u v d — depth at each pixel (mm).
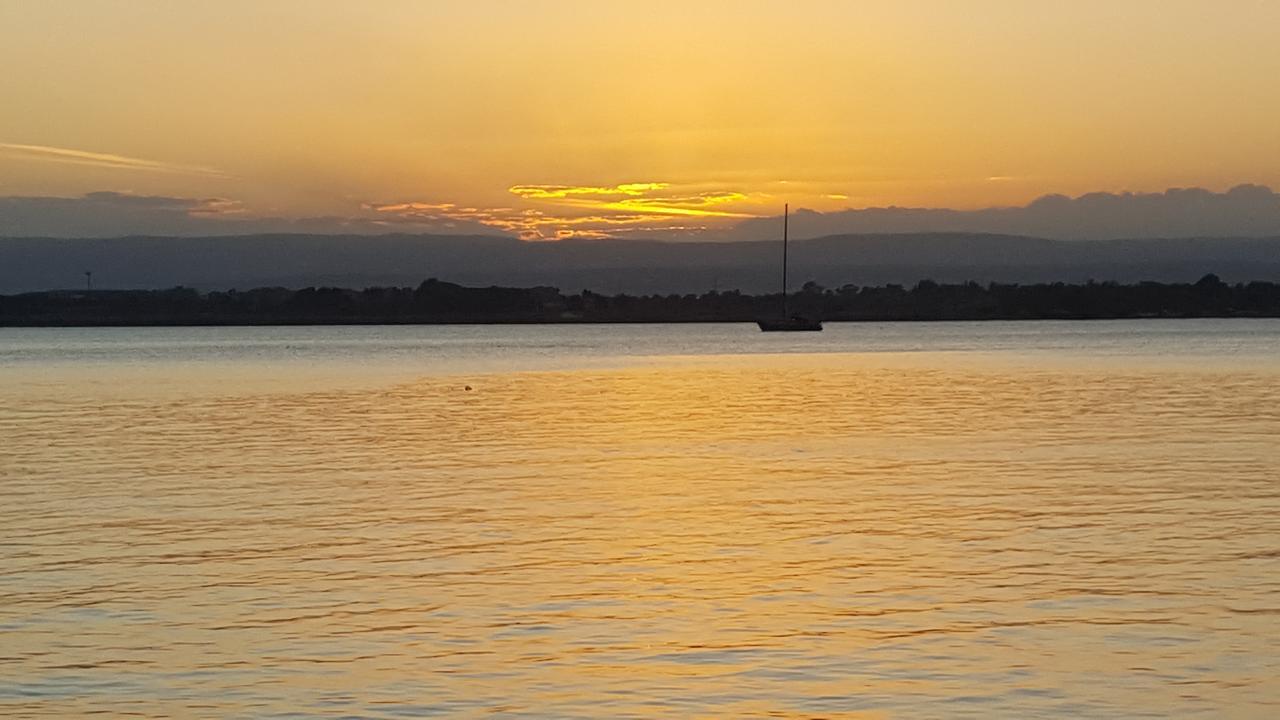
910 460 41562
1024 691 16844
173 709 16500
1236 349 138250
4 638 19688
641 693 16953
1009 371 98562
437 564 24906
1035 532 27703
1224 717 15867
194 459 43406
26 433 53656
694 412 63344
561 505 32344
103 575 24062
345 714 16281
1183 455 41781
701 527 28828
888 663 18094
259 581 23500
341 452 45625
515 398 75062
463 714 16250
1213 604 21094
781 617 20594
